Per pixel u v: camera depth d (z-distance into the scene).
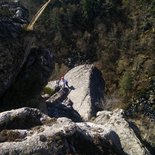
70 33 41.28
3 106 9.84
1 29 9.77
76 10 42.19
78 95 25.16
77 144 6.68
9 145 6.26
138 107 27.52
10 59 9.72
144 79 33.00
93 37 40.41
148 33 37.91
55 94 20.16
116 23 40.50
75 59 39.34
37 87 10.78
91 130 7.36
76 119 13.30
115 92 32.69
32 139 6.40
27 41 10.40
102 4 41.62
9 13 11.51
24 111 7.24
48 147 6.33
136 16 39.91
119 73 35.53
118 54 37.62
